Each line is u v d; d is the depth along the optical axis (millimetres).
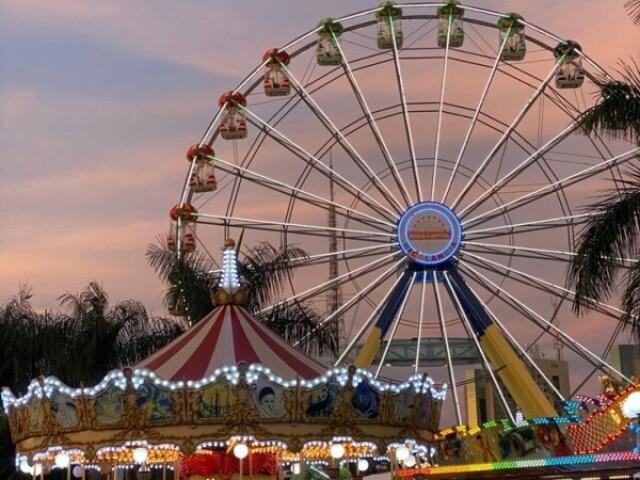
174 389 19484
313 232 41062
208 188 41375
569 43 41781
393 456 24703
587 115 21016
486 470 26672
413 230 40281
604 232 20328
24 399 21219
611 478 23703
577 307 20938
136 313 37125
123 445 19859
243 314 22812
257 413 19500
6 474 33938
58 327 35750
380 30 42969
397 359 43500
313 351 36469
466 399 57750
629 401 21531
